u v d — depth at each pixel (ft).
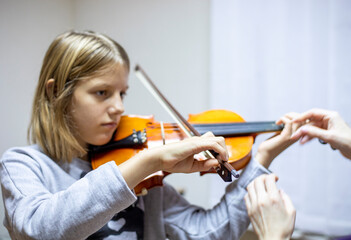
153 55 6.36
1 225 4.60
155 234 2.42
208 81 5.93
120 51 2.22
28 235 1.53
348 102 4.68
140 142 2.36
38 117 2.23
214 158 1.80
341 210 4.79
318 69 4.84
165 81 6.29
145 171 1.63
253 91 5.29
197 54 5.98
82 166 2.21
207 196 6.02
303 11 4.87
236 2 5.26
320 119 2.51
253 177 2.21
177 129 2.69
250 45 5.24
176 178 6.21
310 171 4.90
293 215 1.73
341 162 4.75
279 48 5.06
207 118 3.01
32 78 5.30
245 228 2.18
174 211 2.50
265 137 5.34
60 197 1.56
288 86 5.06
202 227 2.32
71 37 2.20
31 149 2.12
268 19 5.10
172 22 6.15
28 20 5.21
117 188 1.52
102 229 2.09
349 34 4.60
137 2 6.41
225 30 5.37
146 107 6.43
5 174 1.89
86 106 2.06
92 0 6.77
